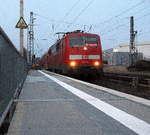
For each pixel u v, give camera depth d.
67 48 24.89
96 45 25.33
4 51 6.00
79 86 15.34
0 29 5.04
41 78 22.77
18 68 12.02
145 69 50.69
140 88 19.89
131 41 52.88
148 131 5.86
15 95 9.23
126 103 9.38
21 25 18.67
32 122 6.64
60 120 6.85
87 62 24.92
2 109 5.52
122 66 63.78
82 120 6.85
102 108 8.43
